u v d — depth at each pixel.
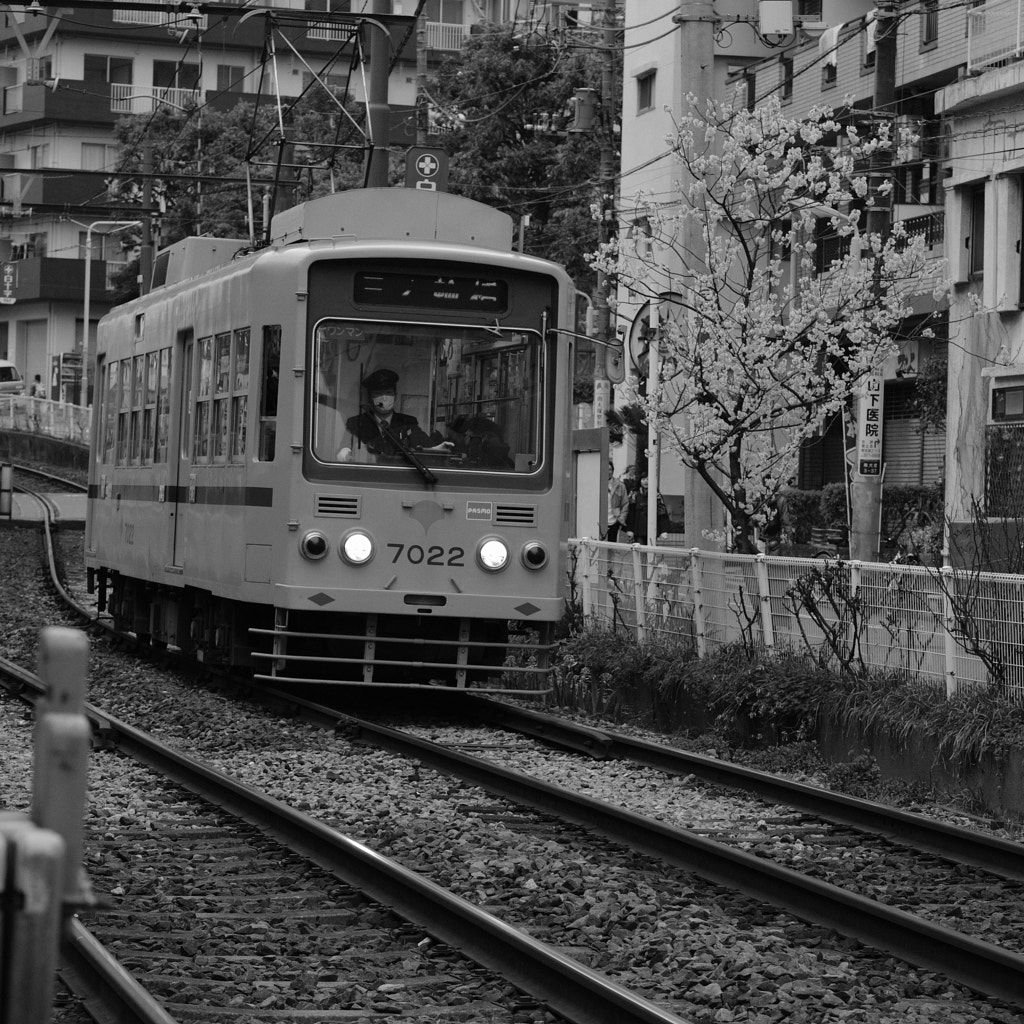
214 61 87.75
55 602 34.78
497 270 19.80
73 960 8.85
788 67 46.88
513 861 12.27
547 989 8.79
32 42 91.44
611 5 44.47
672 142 25.31
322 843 12.22
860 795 16.23
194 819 13.80
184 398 23.05
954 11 39.88
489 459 19.83
